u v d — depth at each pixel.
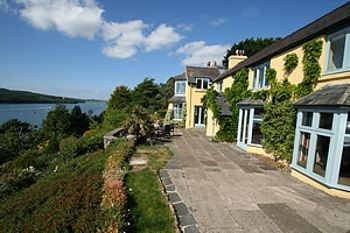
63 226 4.81
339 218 5.12
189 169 8.44
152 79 43.00
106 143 12.55
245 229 4.48
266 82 12.77
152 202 5.44
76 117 27.30
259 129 12.31
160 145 13.28
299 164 8.34
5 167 13.85
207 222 4.70
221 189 6.57
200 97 25.86
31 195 7.93
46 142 23.28
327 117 7.11
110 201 4.80
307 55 9.01
